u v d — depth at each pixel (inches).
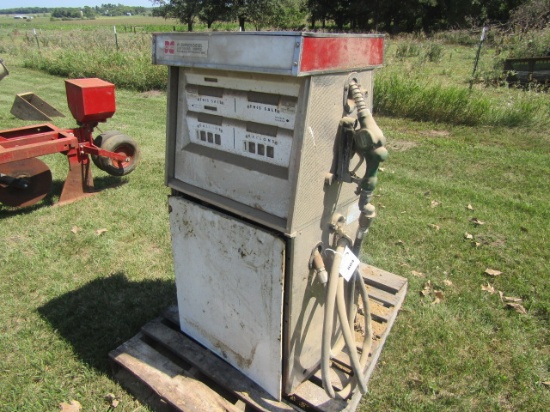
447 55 701.9
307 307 79.2
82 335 110.9
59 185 207.0
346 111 71.1
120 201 187.6
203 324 93.5
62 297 125.3
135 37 637.9
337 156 72.4
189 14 1359.5
